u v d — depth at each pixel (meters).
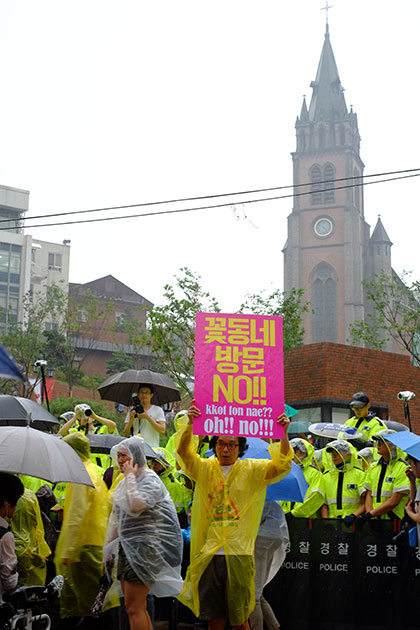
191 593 5.84
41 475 6.37
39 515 7.22
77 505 7.51
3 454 6.43
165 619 9.32
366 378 22.83
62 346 42.94
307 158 108.69
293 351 23.09
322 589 8.12
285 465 5.82
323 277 103.19
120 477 7.23
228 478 5.86
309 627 8.06
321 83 114.62
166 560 6.00
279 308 27.56
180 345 25.92
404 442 7.09
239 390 5.90
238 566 5.64
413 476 7.20
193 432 5.80
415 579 8.00
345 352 22.48
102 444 9.37
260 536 6.82
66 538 7.46
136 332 52.91
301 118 111.81
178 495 8.91
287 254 105.50
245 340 5.99
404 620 7.96
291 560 8.20
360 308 100.94
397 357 23.98
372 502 8.49
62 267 75.88
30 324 41.59
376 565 8.09
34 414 8.79
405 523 8.05
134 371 10.17
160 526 6.00
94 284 75.56
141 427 9.80
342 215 104.62
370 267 107.38
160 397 10.75
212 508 5.80
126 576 5.92
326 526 8.23
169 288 25.12
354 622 8.02
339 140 109.62
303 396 22.34
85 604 7.44
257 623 6.88
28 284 70.06
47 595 6.32
